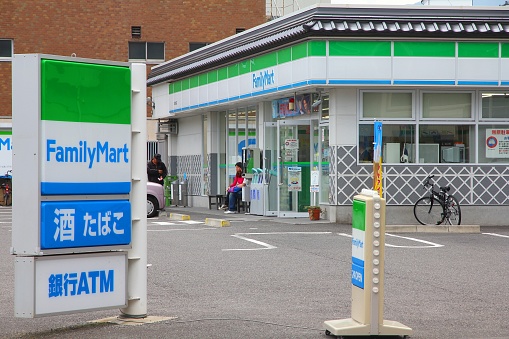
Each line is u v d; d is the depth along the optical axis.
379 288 9.73
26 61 9.75
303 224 26.38
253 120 33.75
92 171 10.16
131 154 10.66
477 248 19.66
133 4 54.41
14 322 11.16
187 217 29.59
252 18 55.78
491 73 26.28
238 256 18.12
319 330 10.30
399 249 19.39
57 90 9.87
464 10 26.11
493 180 27.02
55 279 9.89
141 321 10.77
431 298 12.98
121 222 10.43
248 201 32.12
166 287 14.05
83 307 10.15
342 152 26.47
